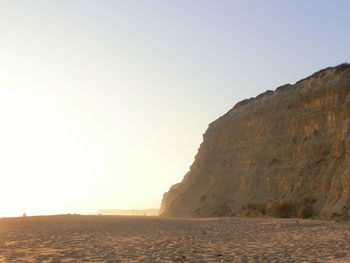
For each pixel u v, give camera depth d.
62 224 34.75
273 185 49.53
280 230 26.11
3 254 14.63
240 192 55.84
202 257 13.67
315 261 12.29
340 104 43.88
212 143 70.75
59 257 13.81
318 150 44.81
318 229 25.27
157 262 12.59
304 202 41.69
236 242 19.19
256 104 61.56
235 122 65.44
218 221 39.31
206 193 63.59
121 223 37.03
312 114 47.62
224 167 63.59
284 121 52.97
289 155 49.69
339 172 39.06
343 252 14.22
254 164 56.31
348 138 40.31
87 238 21.52
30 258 13.51
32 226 31.81
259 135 57.84
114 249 16.30
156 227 31.34
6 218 47.56
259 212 49.03
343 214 34.34
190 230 27.94
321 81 48.22
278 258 13.14
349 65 47.19
